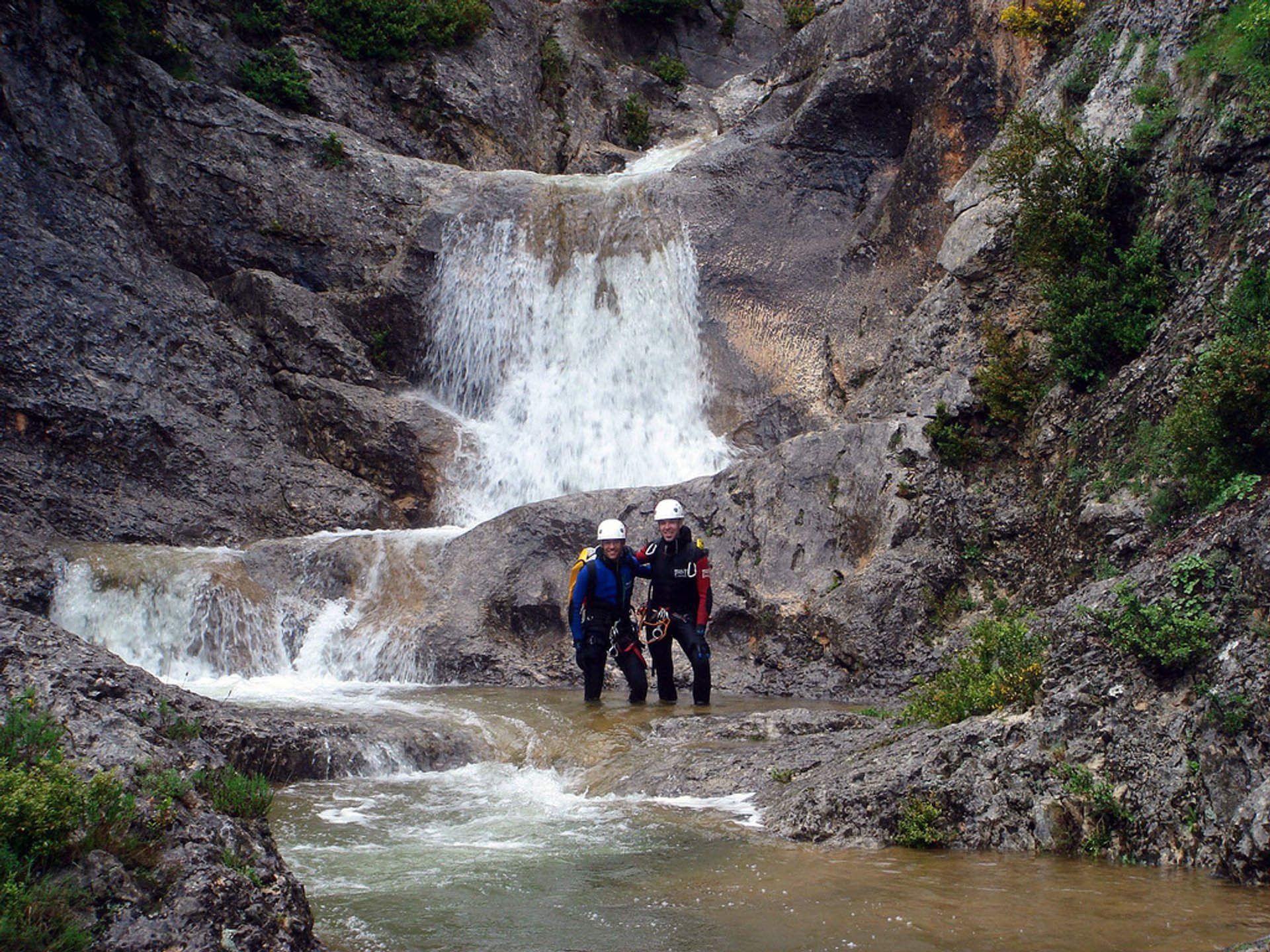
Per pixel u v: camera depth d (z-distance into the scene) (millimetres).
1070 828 5727
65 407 14078
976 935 4430
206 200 17656
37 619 5027
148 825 3732
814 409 16297
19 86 15945
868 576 11344
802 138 18125
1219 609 6051
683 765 7461
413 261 17906
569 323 17578
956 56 16422
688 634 9906
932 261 15898
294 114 19422
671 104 24891
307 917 3959
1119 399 10953
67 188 16031
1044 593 10844
